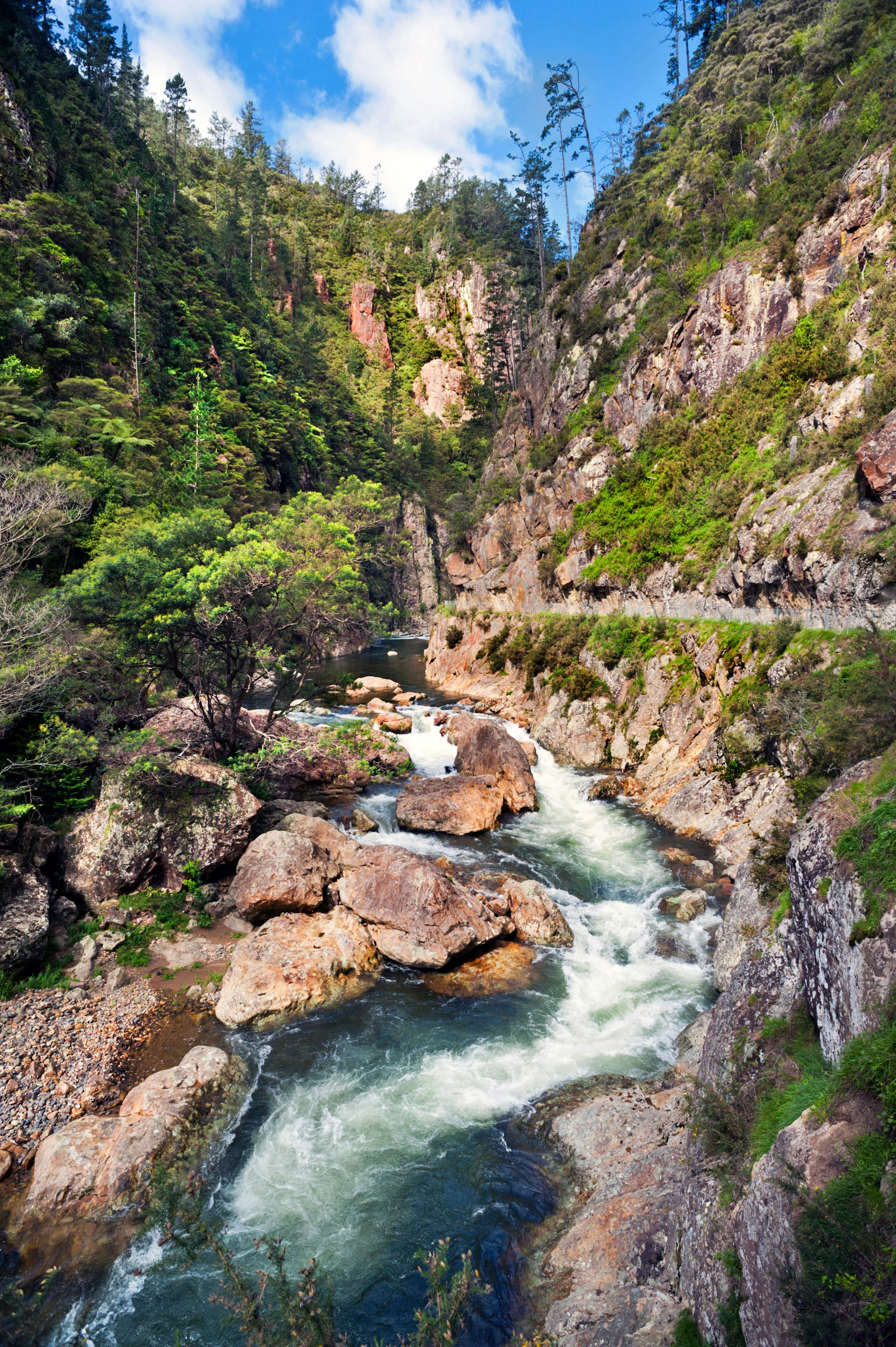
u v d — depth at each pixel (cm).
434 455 11512
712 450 3753
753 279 3956
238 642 2377
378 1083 1286
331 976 1588
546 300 7294
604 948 1750
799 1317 501
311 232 15075
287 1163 1106
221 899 1919
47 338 4716
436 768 3150
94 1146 1091
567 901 1995
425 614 9912
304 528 2652
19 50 6900
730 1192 718
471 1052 1366
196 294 7950
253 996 1476
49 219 5547
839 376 3050
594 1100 1183
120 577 2134
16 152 5625
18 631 1961
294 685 4712
